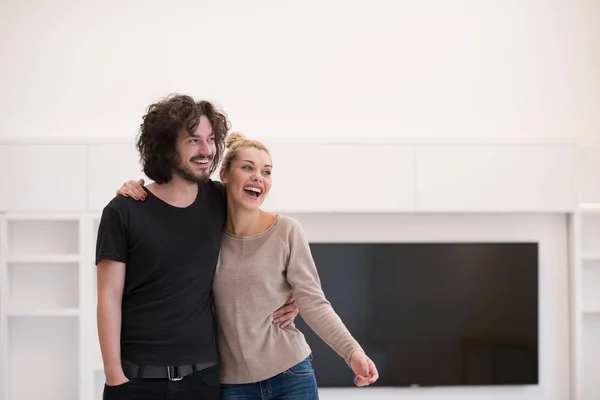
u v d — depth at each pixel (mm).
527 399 4578
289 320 2490
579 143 4441
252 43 4461
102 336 2211
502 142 4402
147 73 4414
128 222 2240
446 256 4512
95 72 4395
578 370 4512
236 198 2406
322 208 4332
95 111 4391
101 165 4242
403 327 4488
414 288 4492
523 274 4547
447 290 4512
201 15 4438
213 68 4445
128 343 2262
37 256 4199
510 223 4578
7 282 4238
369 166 4352
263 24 4465
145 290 2256
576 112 4598
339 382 4465
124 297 2279
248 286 2387
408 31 4527
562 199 4453
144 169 2309
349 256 4465
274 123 4465
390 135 4508
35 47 4367
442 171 4391
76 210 4242
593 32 4602
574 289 4523
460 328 4516
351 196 4344
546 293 4602
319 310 2402
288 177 4320
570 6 4594
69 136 4375
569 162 4453
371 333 4473
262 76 4465
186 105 2275
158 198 2303
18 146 4215
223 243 2438
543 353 4590
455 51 4547
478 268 4527
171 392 2246
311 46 4484
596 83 4602
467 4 4555
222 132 2379
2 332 4207
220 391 2414
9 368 4332
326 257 4453
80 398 4203
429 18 4539
